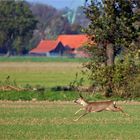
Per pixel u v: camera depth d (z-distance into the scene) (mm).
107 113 111812
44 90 147250
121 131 88125
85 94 141375
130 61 142000
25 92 141250
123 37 147375
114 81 141625
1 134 84312
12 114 109500
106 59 147375
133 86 141125
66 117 105000
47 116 106375
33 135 83688
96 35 146750
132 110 117875
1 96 139375
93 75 143625
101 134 85062
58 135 83812
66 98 138000
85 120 101125
